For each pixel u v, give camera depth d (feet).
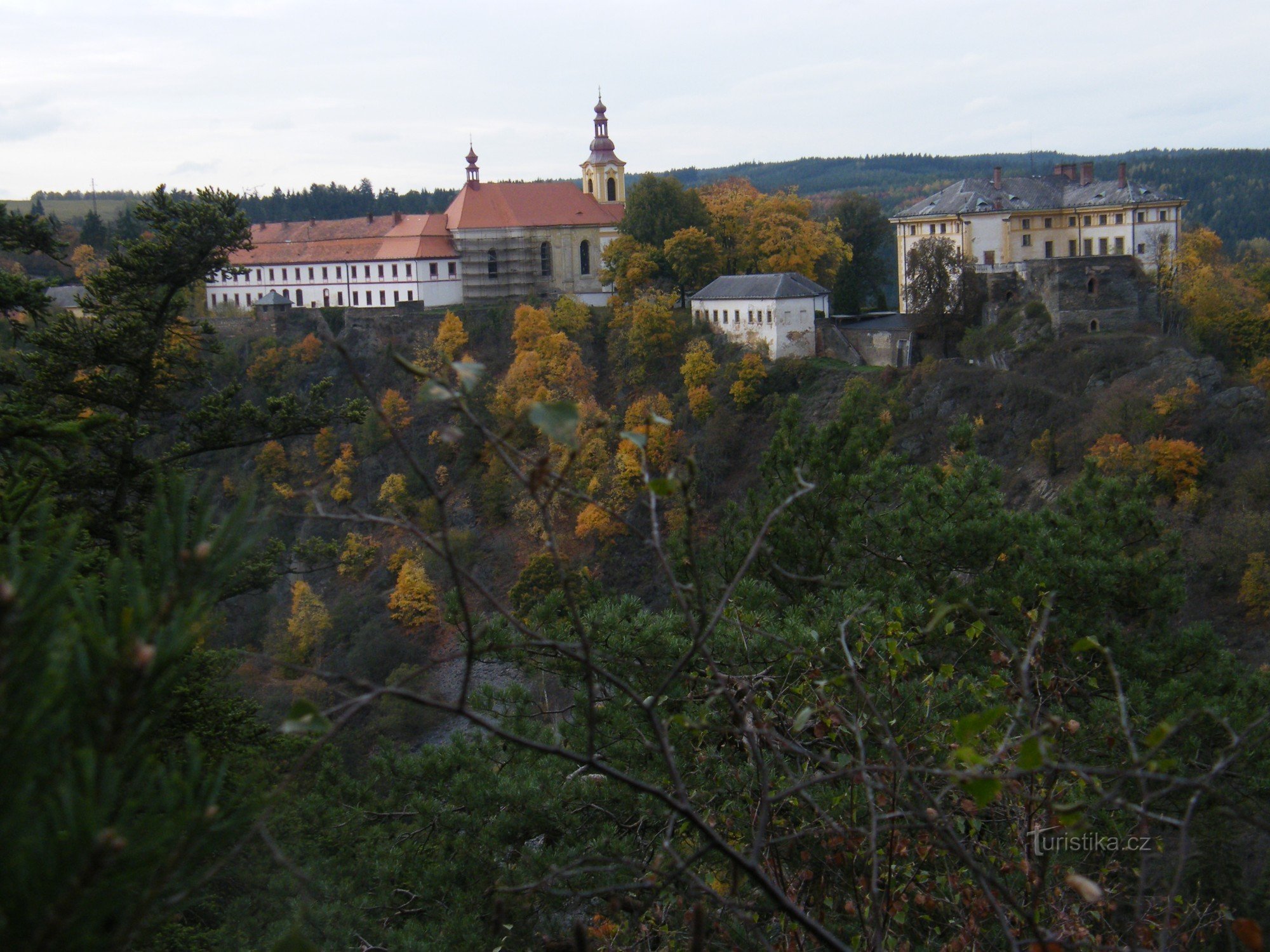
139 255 69.00
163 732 18.92
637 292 306.96
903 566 45.27
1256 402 212.23
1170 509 191.31
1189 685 35.29
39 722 5.90
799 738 20.42
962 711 25.62
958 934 20.18
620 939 22.29
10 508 11.51
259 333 333.62
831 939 9.37
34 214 66.08
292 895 29.50
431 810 32.89
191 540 6.66
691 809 9.75
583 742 31.19
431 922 29.58
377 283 349.41
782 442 56.85
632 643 31.50
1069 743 23.45
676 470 10.40
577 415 8.86
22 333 65.36
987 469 48.42
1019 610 32.91
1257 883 23.17
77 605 6.56
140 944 13.25
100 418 23.70
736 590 40.88
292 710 8.49
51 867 5.46
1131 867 21.42
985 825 21.08
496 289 346.33
